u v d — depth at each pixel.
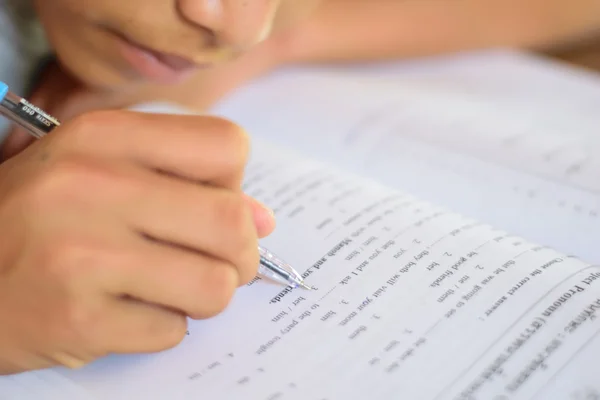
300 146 0.72
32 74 0.71
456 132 0.72
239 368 0.56
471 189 0.67
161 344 0.56
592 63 0.89
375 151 0.71
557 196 0.66
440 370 0.56
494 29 0.85
